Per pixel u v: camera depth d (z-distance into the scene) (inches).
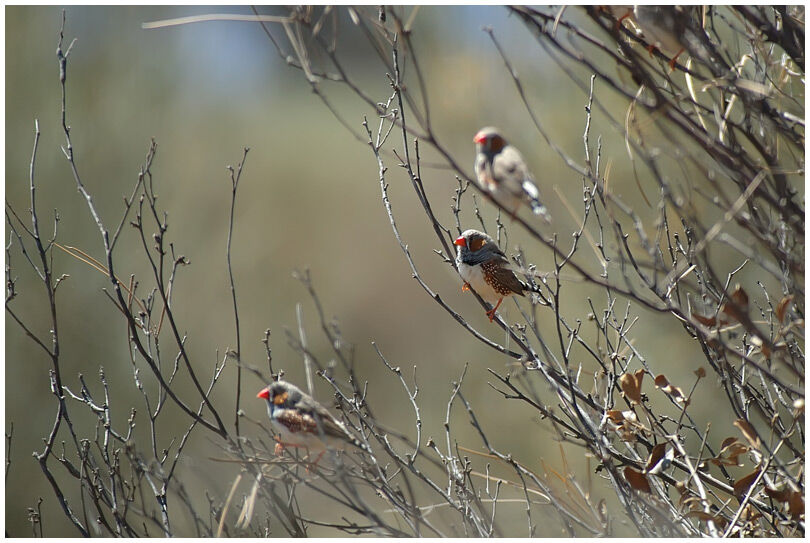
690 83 248.5
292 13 228.4
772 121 233.3
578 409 273.4
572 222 446.6
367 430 308.5
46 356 628.1
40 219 638.5
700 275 267.4
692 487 313.0
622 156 540.4
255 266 986.1
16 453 606.2
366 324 984.9
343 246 1039.0
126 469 491.2
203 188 858.1
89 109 678.5
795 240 238.7
